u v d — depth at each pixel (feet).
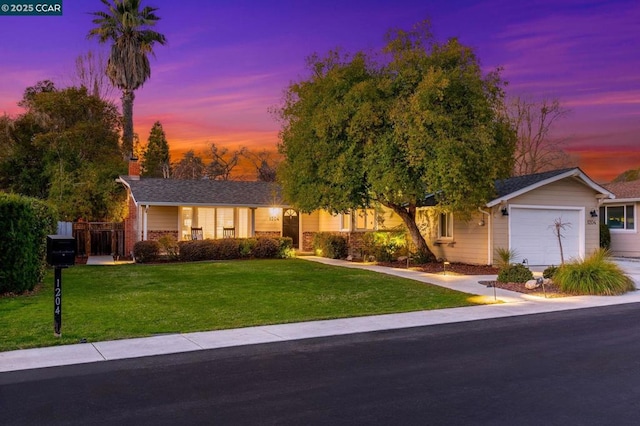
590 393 18.20
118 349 24.63
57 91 100.63
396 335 28.12
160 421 15.65
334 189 57.52
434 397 17.75
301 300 38.88
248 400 17.53
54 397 17.88
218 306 36.09
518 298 40.81
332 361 22.67
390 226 79.82
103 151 96.37
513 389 18.65
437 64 53.83
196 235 80.23
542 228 63.31
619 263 71.15
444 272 55.88
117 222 83.05
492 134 53.26
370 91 53.47
